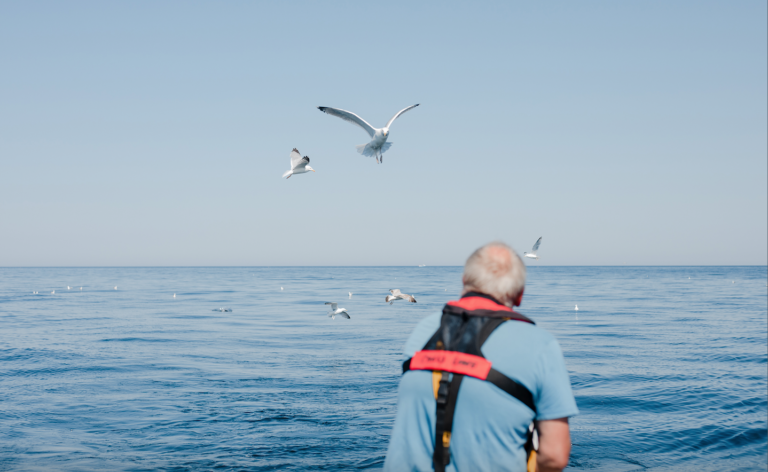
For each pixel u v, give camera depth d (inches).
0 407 427.8
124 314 1330.0
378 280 4284.0
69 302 1790.1
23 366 605.0
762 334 901.8
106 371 579.2
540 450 83.9
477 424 82.0
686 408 430.9
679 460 326.3
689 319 1173.1
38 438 355.6
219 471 301.9
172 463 312.5
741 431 372.8
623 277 5068.9
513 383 82.2
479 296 93.3
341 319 1221.7
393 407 436.8
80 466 307.3
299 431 373.4
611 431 377.1
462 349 85.7
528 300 1845.5
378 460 319.9
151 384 515.5
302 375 564.4
